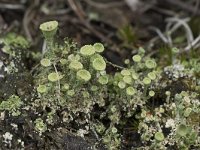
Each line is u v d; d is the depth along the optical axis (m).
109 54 0.19
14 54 0.15
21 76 0.14
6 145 0.13
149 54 0.19
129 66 0.15
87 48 0.13
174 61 0.18
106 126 0.14
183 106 0.14
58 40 0.16
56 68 0.14
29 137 0.13
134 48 0.21
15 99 0.13
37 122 0.13
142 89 0.15
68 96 0.13
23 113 0.13
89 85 0.14
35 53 0.17
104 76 0.13
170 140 0.14
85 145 0.13
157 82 0.15
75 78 0.13
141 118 0.14
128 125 0.14
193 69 0.16
